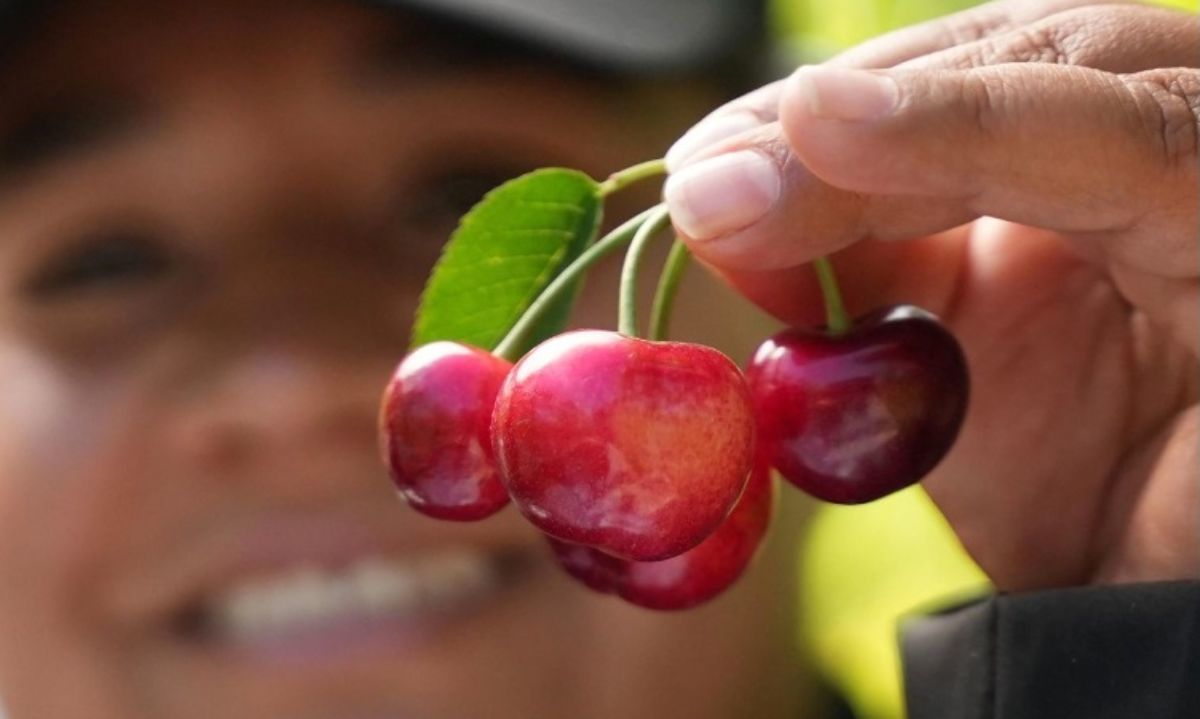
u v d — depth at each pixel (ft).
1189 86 1.41
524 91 1.99
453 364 1.42
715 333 2.13
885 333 1.43
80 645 2.13
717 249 1.41
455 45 1.95
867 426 1.42
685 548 1.37
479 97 1.97
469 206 2.01
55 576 2.09
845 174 1.39
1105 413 1.59
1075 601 1.42
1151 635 1.40
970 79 1.39
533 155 2.01
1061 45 1.47
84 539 2.06
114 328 2.03
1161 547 1.55
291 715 2.14
